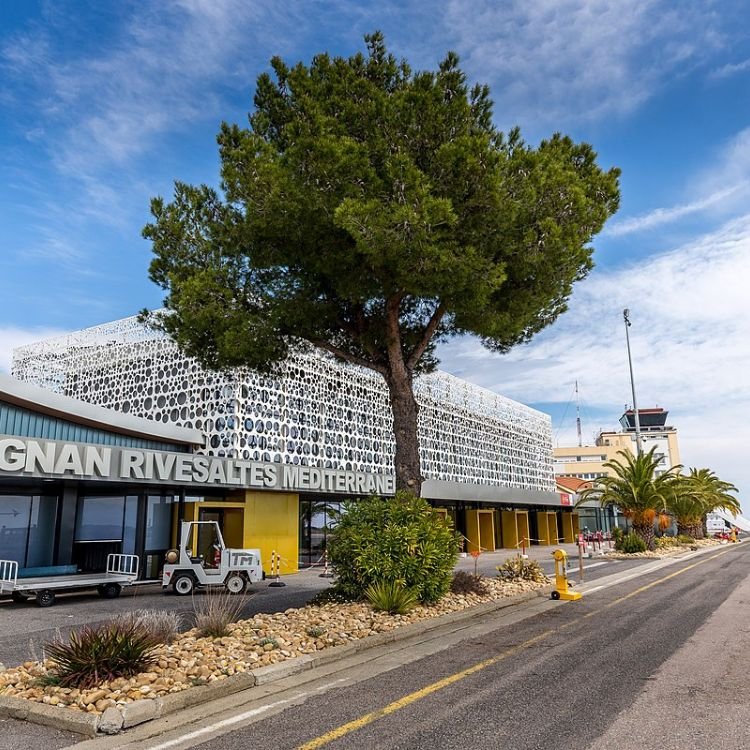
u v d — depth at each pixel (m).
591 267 12.95
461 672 7.27
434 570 11.41
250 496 22.44
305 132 10.21
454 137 11.22
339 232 10.69
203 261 12.57
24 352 40.16
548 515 47.72
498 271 10.62
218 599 10.68
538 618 11.29
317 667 7.59
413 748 4.84
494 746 4.86
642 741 4.93
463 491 35.53
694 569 22.59
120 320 36.28
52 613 13.52
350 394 36.38
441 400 45.75
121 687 6.20
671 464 106.25
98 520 20.30
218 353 12.45
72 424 20.09
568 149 12.80
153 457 18.30
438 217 9.72
